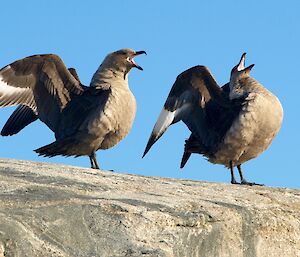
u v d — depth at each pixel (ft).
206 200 44.65
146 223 40.70
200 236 42.11
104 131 59.36
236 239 43.65
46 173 44.65
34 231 38.75
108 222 40.22
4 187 41.57
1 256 37.47
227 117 59.67
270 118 57.62
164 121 60.95
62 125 60.70
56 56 59.52
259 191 48.60
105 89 59.77
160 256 39.11
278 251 45.01
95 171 47.93
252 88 59.06
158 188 46.14
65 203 40.65
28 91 60.03
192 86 60.34
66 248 38.78
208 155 60.75
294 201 47.75
